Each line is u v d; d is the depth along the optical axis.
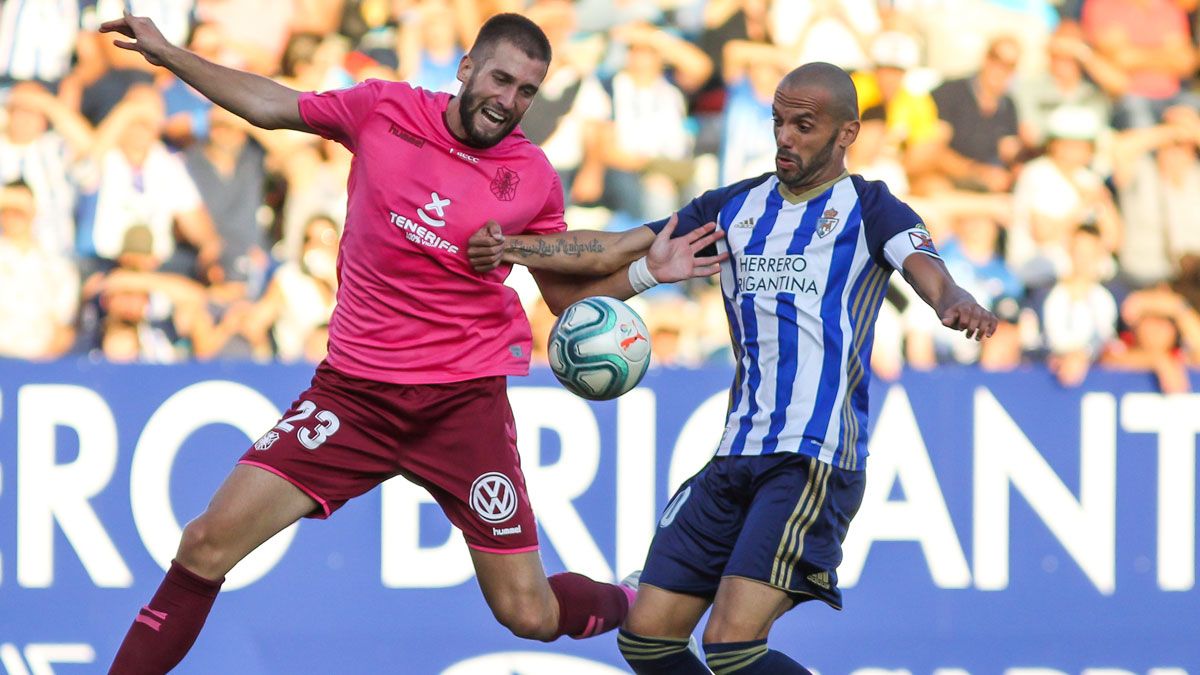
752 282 15.70
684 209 16.59
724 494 15.84
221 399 22.23
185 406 22.16
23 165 25.34
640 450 22.42
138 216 25.31
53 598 21.72
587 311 16.02
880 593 22.36
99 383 22.05
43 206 25.22
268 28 27.11
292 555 21.89
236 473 15.86
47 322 24.77
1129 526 22.66
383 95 15.89
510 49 15.22
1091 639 22.45
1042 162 26.34
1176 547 22.66
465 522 16.58
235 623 21.72
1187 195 26.47
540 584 16.81
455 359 16.17
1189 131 26.86
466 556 22.08
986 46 27.11
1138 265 26.11
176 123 25.75
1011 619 22.44
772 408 15.46
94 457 21.94
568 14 27.33
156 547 21.94
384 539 22.00
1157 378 22.78
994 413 22.66
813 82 15.27
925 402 22.62
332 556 21.94
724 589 15.23
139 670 15.62
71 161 25.48
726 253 16.09
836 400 15.39
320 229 25.47
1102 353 25.28
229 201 25.53
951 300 14.29
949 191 26.30
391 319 16.00
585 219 26.30
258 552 21.83
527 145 16.27
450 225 15.76
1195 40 27.95
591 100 26.69
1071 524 22.59
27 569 21.72
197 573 15.71
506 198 15.98
